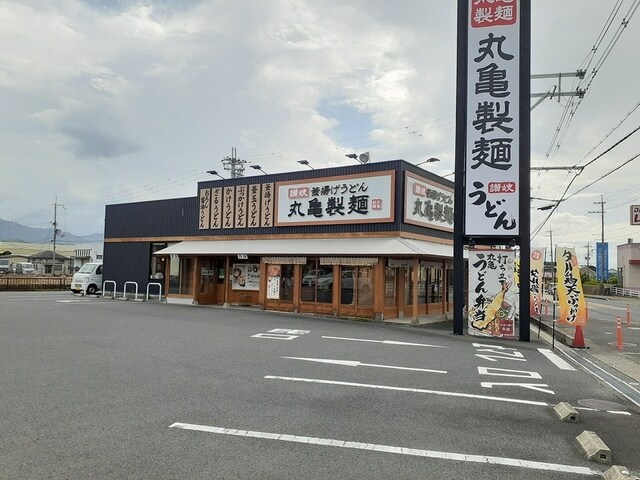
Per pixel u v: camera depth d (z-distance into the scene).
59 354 9.42
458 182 14.58
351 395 6.93
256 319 16.30
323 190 19.17
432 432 5.46
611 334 16.36
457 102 14.66
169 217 24.94
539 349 12.36
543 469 4.54
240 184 21.88
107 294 27.30
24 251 77.75
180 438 5.04
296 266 19.08
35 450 4.64
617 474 4.22
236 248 20.50
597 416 6.32
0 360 8.78
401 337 13.18
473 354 10.95
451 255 18.17
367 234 18.00
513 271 14.18
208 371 8.20
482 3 14.40
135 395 6.60
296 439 5.10
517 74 14.07
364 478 4.23
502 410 6.43
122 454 4.59
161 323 14.55
